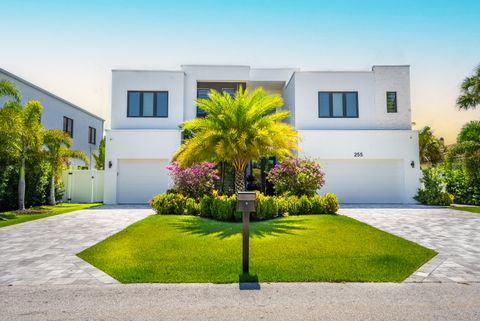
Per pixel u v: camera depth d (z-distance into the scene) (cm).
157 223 1064
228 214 1127
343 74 1902
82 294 475
